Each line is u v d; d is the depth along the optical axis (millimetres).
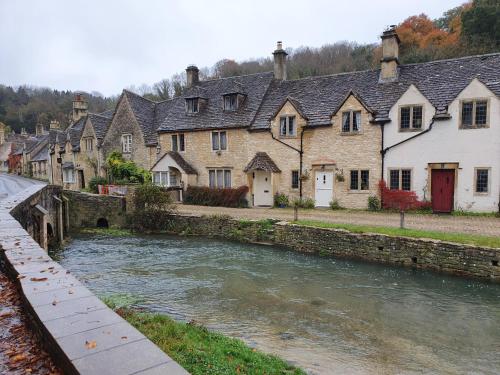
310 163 22734
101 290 11656
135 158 31656
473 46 35500
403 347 8000
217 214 20672
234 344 6984
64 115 91000
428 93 20000
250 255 16125
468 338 8469
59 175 43094
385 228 15312
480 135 18094
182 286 12078
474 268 12430
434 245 13234
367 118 20812
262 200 24688
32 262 6238
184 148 28234
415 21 46156
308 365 7051
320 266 14305
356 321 9344
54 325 3791
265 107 25562
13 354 3869
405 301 10695
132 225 23156
